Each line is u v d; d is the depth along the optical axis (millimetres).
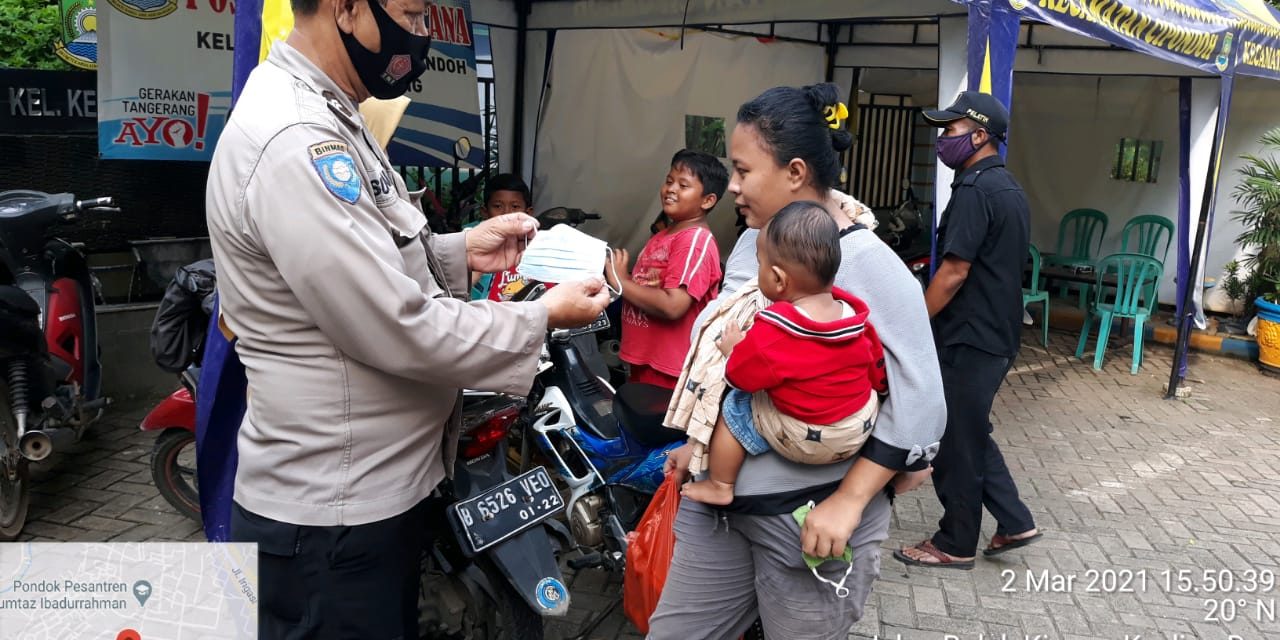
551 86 7578
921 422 1867
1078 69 8008
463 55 6715
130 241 5449
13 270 4102
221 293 1851
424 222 1966
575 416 3354
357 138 1870
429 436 1959
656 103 7891
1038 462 5535
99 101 5047
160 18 5223
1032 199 10211
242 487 1914
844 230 1952
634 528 3334
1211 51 6262
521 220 2256
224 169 1729
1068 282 10141
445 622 2816
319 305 1667
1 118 5094
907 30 8250
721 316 2061
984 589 3854
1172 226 9492
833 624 2051
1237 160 9125
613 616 3484
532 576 2541
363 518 1859
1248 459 5711
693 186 3607
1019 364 7965
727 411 1965
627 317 3865
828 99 1951
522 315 1853
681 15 6555
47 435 3840
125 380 5574
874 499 2027
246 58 2502
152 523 4055
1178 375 7133
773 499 1961
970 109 3635
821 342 1774
